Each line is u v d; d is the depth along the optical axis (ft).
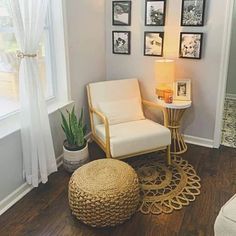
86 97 10.28
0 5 6.76
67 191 7.78
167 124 9.26
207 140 10.30
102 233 6.31
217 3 8.70
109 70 11.25
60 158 9.21
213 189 7.78
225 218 3.97
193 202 7.26
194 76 9.77
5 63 7.14
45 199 7.45
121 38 10.52
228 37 8.86
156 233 6.30
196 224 6.54
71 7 8.71
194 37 9.27
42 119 7.52
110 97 9.93
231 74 14.80
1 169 6.89
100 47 10.66
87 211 6.27
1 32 6.92
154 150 8.71
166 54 9.94
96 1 9.91
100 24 10.40
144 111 10.98
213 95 9.69
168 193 7.61
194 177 8.36
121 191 6.25
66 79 9.04
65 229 6.44
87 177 6.61
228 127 11.92
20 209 7.09
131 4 9.95
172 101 9.47
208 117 10.02
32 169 7.48
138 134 8.34
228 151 9.96
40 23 6.85
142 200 7.32
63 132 9.14
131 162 9.24
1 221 6.69
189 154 9.75
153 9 9.61
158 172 8.63
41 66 8.54
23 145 7.32
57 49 8.81
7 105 7.48
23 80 6.92
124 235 6.26
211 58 9.31
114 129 8.88
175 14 9.37
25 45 6.68
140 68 10.59
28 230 6.42
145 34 10.03
